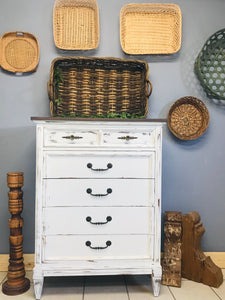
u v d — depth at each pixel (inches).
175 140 88.7
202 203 88.9
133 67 85.2
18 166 85.5
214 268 76.2
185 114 88.3
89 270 66.9
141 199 68.6
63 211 67.1
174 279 74.2
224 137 89.7
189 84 89.7
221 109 90.0
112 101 84.8
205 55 89.2
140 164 68.7
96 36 86.0
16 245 71.2
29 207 85.4
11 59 85.0
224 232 89.0
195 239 77.7
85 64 83.4
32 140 86.0
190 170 89.0
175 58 89.5
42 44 86.5
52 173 67.0
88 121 66.9
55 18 84.9
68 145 67.2
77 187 67.4
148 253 68.5
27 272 82.7
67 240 67.2
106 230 67.9
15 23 86.0
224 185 89.5
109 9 88.1
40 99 86.3
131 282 76.7
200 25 90.3
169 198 88.4
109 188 67.8
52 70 78.3
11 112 85.6
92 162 67.9
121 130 68.4
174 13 88.0
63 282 76.4
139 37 88.0
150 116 88.7
